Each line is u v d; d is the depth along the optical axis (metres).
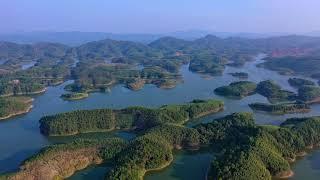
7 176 189.38
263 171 192.12
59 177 198.62
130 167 198.38
